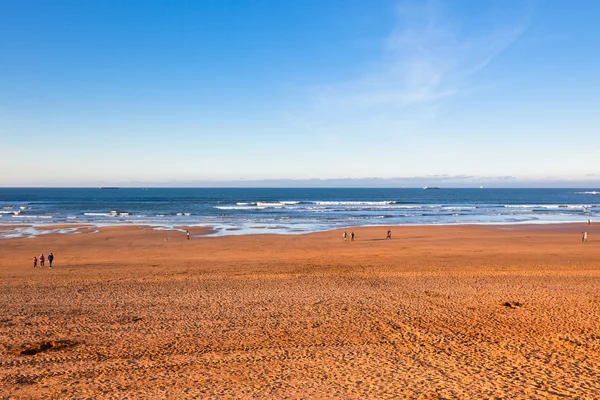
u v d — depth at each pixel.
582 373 11.06
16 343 13.58
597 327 15.11
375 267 29.44
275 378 10.89
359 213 84.69
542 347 13.15
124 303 18.78
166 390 10.17
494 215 80.88
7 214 80.62
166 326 15.45
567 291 20.91
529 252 37.19
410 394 9.81
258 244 42.41
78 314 17.02
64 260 33.50
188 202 130.38
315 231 53.41
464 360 12.11
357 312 17.27
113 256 35.41
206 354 12.70
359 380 10.71
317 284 23.00
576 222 66.12
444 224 62.44
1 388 10.26
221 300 19.31
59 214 81.12
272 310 17.58
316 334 14.58
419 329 15.07
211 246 41.09
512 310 17.41
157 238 46.44
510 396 9.68
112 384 10.53
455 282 23.41
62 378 10.91
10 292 21.05
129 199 152.00
